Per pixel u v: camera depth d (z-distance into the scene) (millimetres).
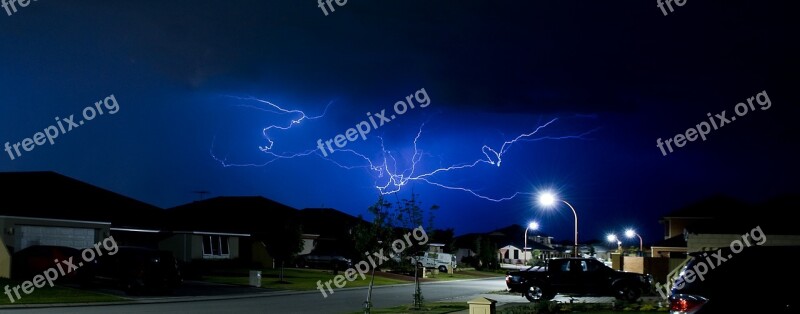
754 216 29531
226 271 46906
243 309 26484
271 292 35750
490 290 41938
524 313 24141
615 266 41562
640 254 68188
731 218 30047
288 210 67312
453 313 25625
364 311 25875
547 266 31875
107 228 38500
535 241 115688
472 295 36938
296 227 44125
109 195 47938
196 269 41906
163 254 31156
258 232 53281
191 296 31188
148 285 30094
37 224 34656
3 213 33594
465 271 72312
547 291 31359
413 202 27672
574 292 31016
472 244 87062
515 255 108562
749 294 12266
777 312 12008
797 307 11953
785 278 12289
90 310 24141
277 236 43469
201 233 48688
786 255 12484
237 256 52344
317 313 25406
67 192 43656
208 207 64625
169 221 49250
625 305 25500
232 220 61094
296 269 54094
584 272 31125
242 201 66812
